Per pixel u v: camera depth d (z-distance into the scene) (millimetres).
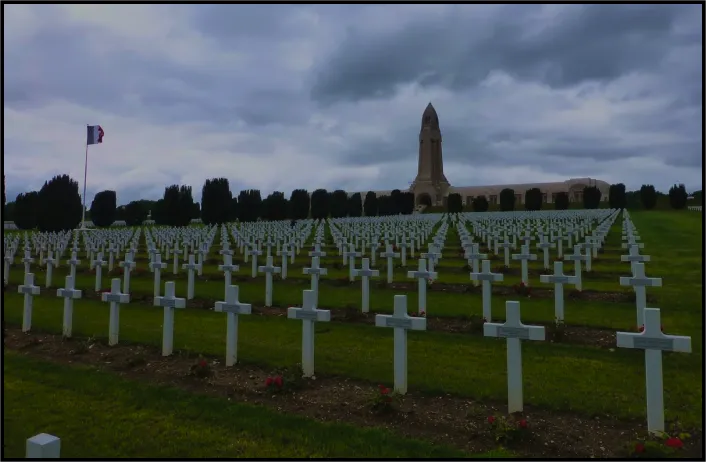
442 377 5785
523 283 11312
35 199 40469
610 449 4059
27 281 8133
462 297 10758
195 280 13719
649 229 27859
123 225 48281
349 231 24688
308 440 4273
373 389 5469
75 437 4422
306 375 5828
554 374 5891
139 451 4164
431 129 74438
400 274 14375
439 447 4082
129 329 8195
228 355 6340
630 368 6102
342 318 9031
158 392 5387
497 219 32031
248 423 4613
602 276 13180
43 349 7145
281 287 12461
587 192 51750
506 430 4199
